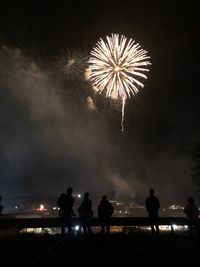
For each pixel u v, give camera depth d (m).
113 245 15.84
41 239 17.22
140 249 14.80
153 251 14.29
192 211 17.06
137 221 21.02
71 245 15.08
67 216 16.12
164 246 15.24
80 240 16.12
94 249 14.61
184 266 12.20
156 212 15.96
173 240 17.33
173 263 12.52
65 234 17.36
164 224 20.91
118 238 18.02
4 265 12.39
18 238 17.55
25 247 15.30
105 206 16.73
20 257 13.45
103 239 16.52
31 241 16.75
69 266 12.22
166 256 13.48
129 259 13.01
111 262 12.67
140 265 12.27
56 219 19.28
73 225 18.69
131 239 17.88
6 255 13.78
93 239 16.55
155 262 12.62
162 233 21.47
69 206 16.20
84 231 16.77
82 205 16.89
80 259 13.06
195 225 16.97
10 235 18.83
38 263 12.55
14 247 15.34
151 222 15.99
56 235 18.45
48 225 19.08
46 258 13.16
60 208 16.27
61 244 15.27
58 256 13.45
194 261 12.75
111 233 20.16
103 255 13.58
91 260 12.92
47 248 14.74
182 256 13.45
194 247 15.24
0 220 18.12
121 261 12.77
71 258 13.18
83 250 14.39
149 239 17.92
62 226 16.41
